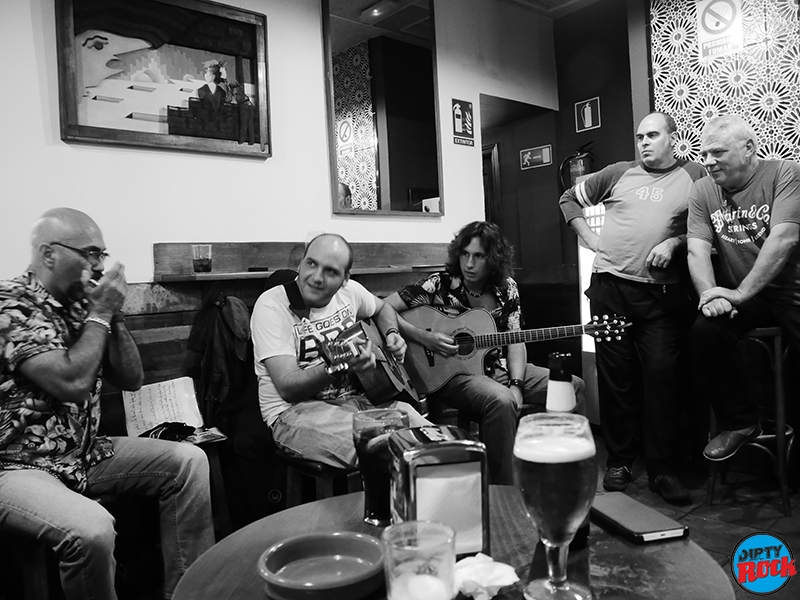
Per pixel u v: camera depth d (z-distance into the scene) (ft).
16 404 5.36
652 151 8.92
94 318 5.62
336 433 6.34
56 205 7.79
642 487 9.21
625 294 9.00
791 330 7.90
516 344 9.02
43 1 7.64
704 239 8.43
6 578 6.16
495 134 16.10
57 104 7.77
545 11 14.34
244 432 7.69
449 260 9.21
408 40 11.69
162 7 8.52
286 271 8.54
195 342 8.22
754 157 7.95
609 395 9.30
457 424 9.08
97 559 4.84
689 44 10.57
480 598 2.61
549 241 15.05
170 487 6.04
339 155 10.50
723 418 8.20
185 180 8.82
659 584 2.77
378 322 8.34
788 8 9.53
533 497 2.52
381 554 2.90
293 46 9.96
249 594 2.83
